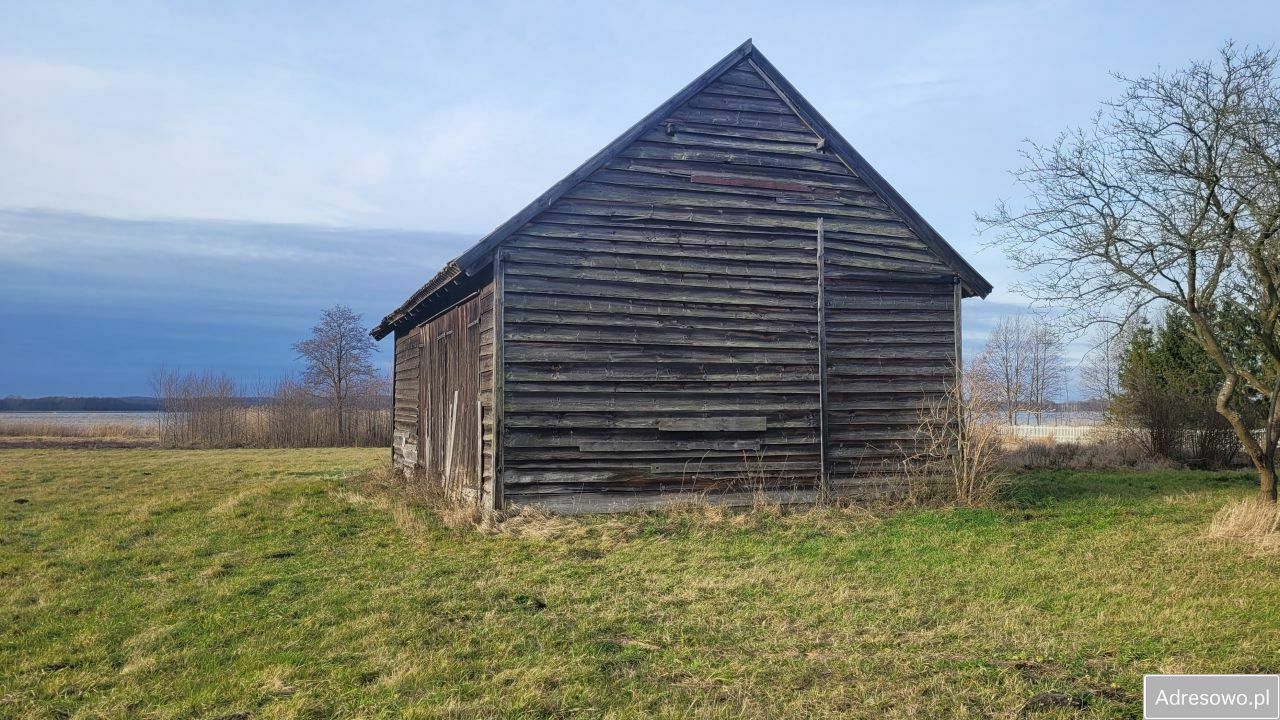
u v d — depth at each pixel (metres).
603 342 13.08
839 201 14.39
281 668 6.46
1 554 11.38
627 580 9.12
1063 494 15.19
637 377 13.17
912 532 11.71
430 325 18.27
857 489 13.98
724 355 13.59
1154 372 24.75
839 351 14.16
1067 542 10.88
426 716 5.48
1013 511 13.07
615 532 11.62
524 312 12.79
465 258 12.56
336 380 49.16
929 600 8.19
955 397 14.51
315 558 10.65
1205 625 7.16
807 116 14.27
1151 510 13.18
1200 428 22.17
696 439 13.35
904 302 14.54
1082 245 12.73
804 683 6.03
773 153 14.16
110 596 9.04
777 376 13.81
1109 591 8.39
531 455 12.66
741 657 6.57
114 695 6.08
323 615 7.96
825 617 7.68
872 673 6.19
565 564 9.90
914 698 5.68
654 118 13.56
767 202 14.04
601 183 13.29
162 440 40.78
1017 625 7.28
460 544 11.20
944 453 14.26
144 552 11.23
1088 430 31.19
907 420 14.33
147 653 7.05
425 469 17.67
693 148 13.79
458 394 15.30
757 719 5.41
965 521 12.36
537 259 12.90
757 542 11.15
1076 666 6.21
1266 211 11.34
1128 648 6.61
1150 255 12.52
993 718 5.35
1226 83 11.52
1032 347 49.47
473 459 13.95
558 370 12.87
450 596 8.59
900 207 14.52
